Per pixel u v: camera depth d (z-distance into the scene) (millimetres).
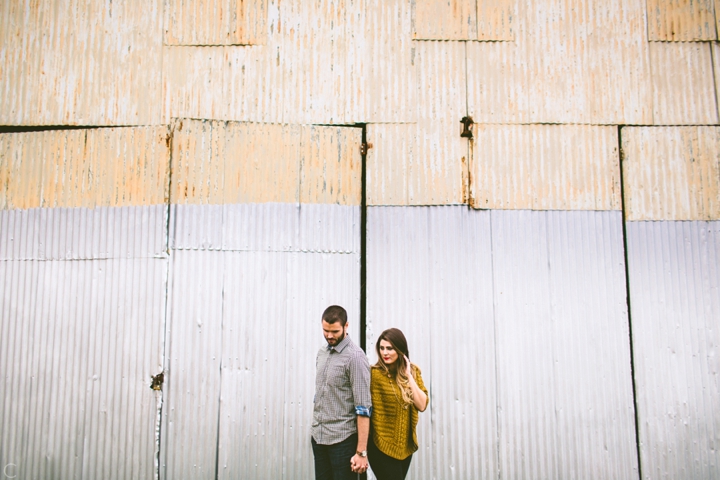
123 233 4016
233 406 3844
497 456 3803
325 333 3002
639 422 3828
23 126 4137
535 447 3812
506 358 3895
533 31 4188
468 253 3990
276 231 4008
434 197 4047
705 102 4121
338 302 3953
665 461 3793
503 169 4074
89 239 4027
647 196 4047
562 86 4145
